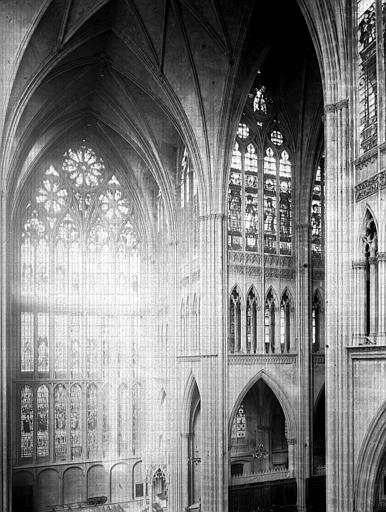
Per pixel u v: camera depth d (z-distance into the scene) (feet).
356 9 74.28
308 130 129.39
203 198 121.70
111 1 112.16
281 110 131.54
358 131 73.51
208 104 119.75
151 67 121.29
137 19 115.55
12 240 154.71
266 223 127.95
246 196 126.00
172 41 118.01
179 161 151.23
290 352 125.70
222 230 119.75
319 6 74.90
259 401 144.15
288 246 129.80
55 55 112.06
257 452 142.41
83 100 153.07
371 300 69.10
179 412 144.36
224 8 109.91
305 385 124.57
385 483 72.74
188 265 142.31
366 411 67.56
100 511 160.15
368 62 71.97
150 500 156.15
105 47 129.49
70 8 107.76
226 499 114.11
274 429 145.28
